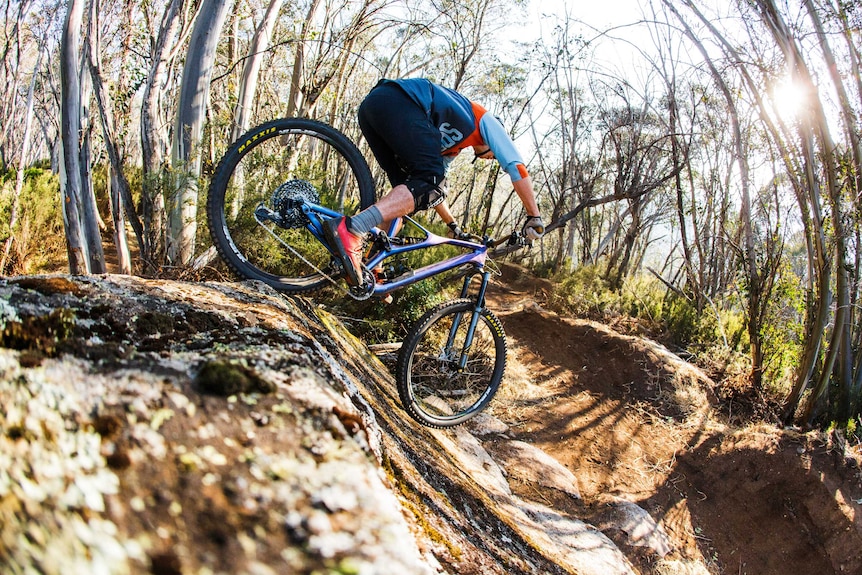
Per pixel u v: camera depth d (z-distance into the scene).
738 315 9.10
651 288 11.79
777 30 5.73
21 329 1.49
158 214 4.52
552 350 7.50
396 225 3.06
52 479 1.08
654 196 16.83
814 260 6.20
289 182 2.83
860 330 6.23
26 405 1.22
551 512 4.24
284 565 1.04
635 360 6.95
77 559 0.96
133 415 1.27
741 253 7.46
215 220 2.84
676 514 5.02
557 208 14.55
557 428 5.75
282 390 1.51
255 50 6.89
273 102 14.23
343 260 2.68
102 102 4.39
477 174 23.30
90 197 4.48
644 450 5.75
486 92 19.50
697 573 4.40
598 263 13.66
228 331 1.85
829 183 5.78
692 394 6.54
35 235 7.54
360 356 4.05
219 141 5.47
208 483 1.16
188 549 1.03
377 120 2.78
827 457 5.51
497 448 4.97
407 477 2.09
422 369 5.38
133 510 1.07
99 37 4.40
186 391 1.39
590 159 18.50
